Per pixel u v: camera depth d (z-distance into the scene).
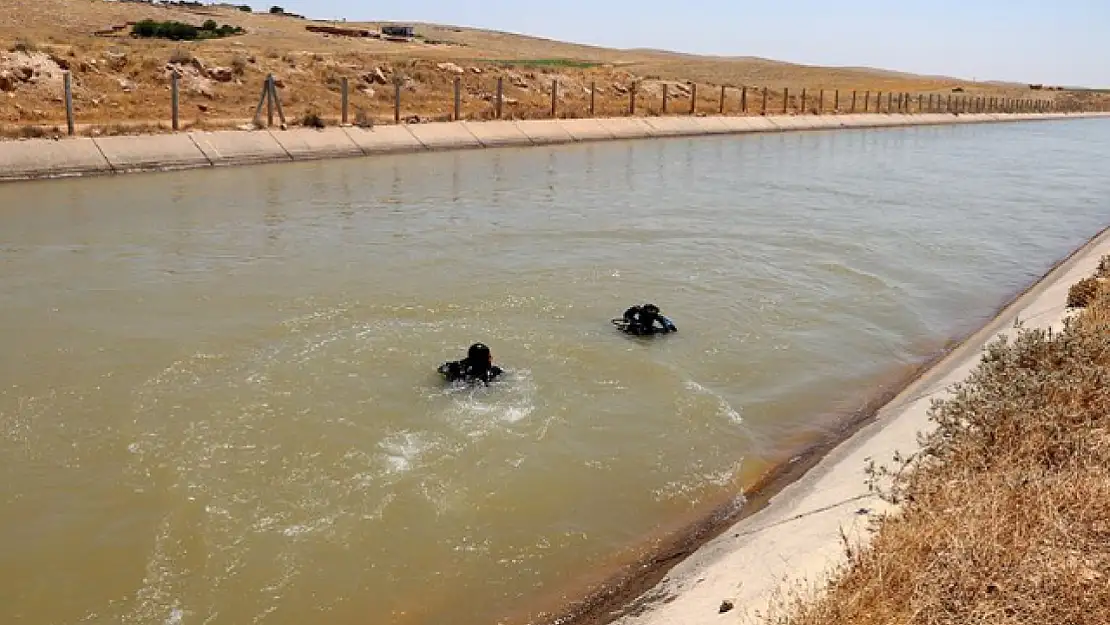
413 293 13.98
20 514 7.39
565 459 8.62
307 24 98.31
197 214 20.22
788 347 12.32
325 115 37.25
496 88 50.38
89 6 77.00
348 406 9.55
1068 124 85.38
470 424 9.23
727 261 17.23
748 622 4.82
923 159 41.22
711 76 108.88
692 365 11.35
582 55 139.50
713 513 7.75
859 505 6.20
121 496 7.70
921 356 12.28
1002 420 6.29
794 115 59.50
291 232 18.55
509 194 24.66
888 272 17.09
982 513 5.12
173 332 11.85
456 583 6.64
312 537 7.15
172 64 37.31
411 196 23.70
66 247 16.62
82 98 32.25
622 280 15.37
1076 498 5.38
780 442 9.30
